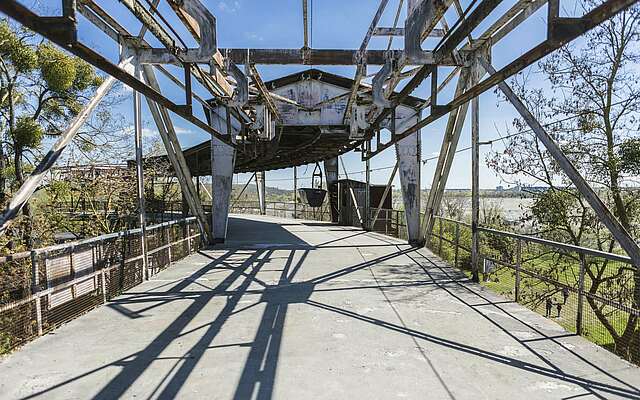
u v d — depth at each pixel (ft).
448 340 10.77
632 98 20.67
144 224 18.29
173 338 10.99
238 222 57.31
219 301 14.74
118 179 27.50
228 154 31.17
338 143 38.29
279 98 21.45
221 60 15.14
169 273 19.85
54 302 11.86
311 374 8.79
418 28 10.87
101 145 30.99
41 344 10.56
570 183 23.84
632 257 9.38
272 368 9.09
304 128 32.45
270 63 16.11
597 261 22.98
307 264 22.29
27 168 27.63
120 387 8.25
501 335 11.15
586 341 10.73
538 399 7.72
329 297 15.25
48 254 11.62
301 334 11.26
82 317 12.85
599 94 23.03
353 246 29.58
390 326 11.91
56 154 12.06
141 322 12.35
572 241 24.62
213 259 23.98
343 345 10.44
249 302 14.58
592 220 23.03
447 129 23.52
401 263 22.56
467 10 8.48
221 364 9.32
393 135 16.16
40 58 25.50
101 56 7.40
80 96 29.71
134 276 17.28
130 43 15.30
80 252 13.19
